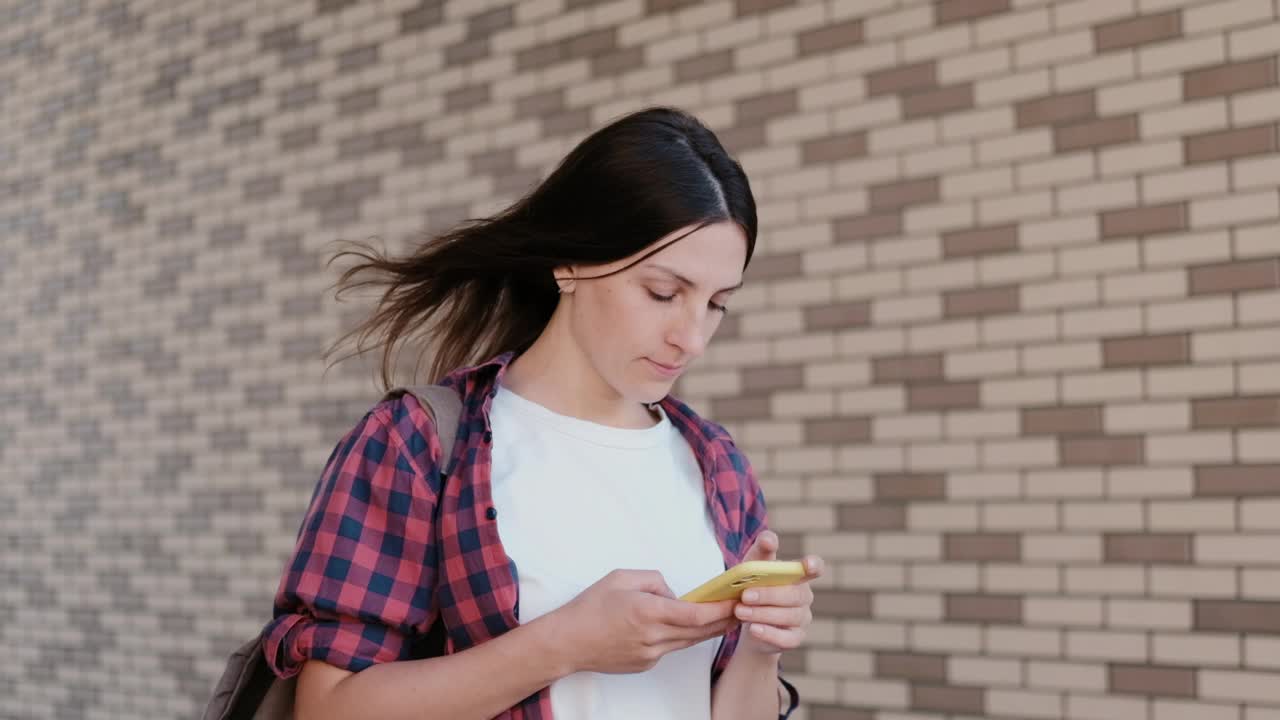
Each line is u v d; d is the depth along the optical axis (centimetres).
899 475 366
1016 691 342
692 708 165
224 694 153
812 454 382
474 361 185
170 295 566
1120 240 331
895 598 364
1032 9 348
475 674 142
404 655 154
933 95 365
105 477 584
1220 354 315
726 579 140
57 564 600
